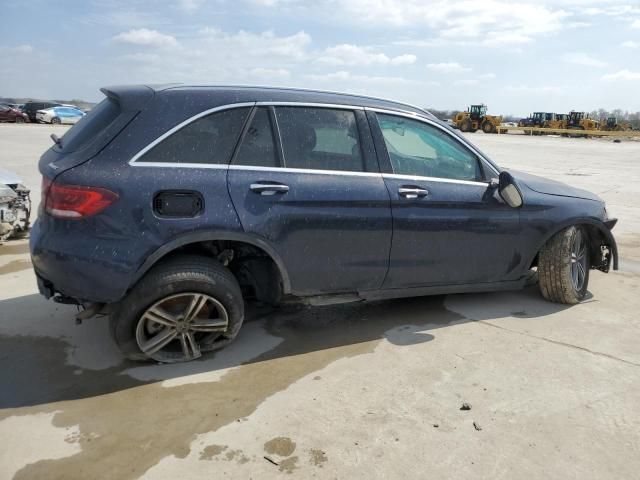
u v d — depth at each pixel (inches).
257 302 165.2
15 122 1348.4
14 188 241.0
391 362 136.9
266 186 128.6
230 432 106.5
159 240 119.3
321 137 139.0
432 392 122.6
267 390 122.5
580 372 133.0
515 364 136.6
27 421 108.8
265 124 132.8
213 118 127.5
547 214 167.8
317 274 139.7
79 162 117.7
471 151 161.0
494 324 162.1
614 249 182.4
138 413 112.4
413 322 162.9
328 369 132.9
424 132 155.2
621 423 112.0
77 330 151.6
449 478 94.9
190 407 115.0
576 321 165.3
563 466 98.4
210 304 135.1
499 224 160.6
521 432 108.4
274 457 99.3
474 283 164.4
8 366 131.0
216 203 123.7
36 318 159.0
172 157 122.1
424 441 104.9
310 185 134.1
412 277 152.9
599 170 632.4
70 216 115.5
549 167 658.8
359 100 147.8
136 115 122.1
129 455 99.2
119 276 118.0
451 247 155.1
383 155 146.3
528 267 170.9
